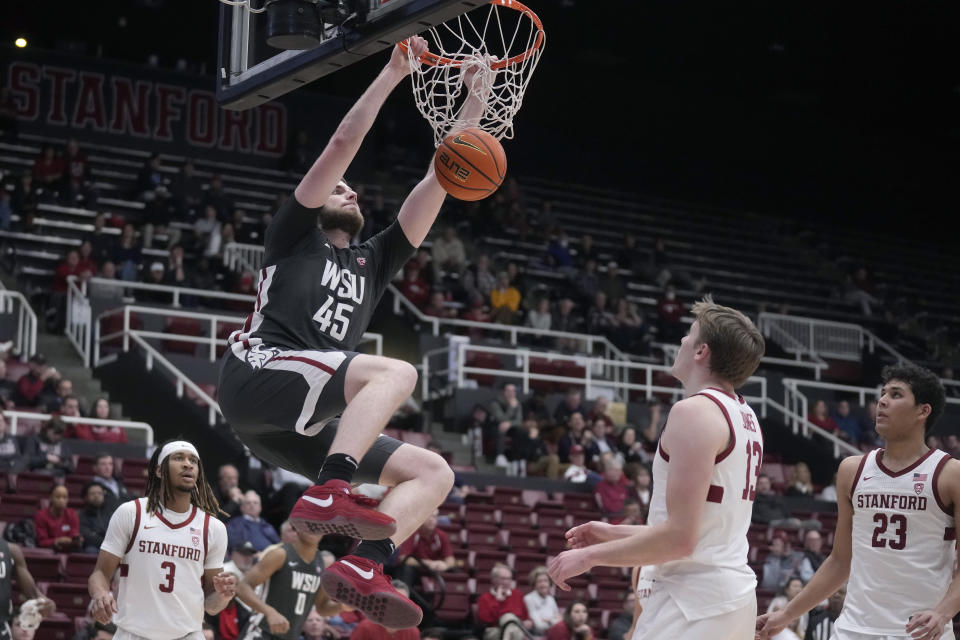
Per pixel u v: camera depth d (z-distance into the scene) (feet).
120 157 77.61
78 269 60.08
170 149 81.00
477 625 37.22
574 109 95.96
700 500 12.43
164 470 20.63
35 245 65.31
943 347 87.56
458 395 57.47
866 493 17.10
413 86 15.11
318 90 86.43
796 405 65.00
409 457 12.39
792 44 88.12
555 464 51.88
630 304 72.02
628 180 97.76
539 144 95.14
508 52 15.98
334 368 12.17
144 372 51.08
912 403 16.76
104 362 54.08
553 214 86.02
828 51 89.15
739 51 89.97
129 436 50.26
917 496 16.71
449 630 35.88
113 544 20.40
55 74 78.64
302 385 12.21
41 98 78.07
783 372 74.79
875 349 83.15
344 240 13.91
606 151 97.81
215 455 46.21
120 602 20.51
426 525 39.96
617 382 61.82
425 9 13.98
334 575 11.34
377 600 11.28
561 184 92.68
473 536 44.39
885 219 104.42
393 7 14.46
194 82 82.43
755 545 48.44
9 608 23.70
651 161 99.14
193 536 20.75
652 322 76.69
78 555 35.37
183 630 20.58
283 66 16.11
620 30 86.69
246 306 62.08
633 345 68.90
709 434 12.51
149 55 83.71
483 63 15.25
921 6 80.84
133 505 20.59
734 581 12.81
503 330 67.26
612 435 55.42
